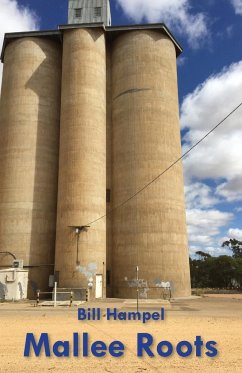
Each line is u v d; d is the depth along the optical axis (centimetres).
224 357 927
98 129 3666
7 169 3766
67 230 3300
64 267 3222
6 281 3088
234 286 7169
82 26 3928
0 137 3931
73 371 795
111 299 3175
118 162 3800
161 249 3456
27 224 3619
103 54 4000
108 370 805
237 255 8900
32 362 870
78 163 3456
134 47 4038
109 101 4134
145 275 3400
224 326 1455
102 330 1339
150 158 3672
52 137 3972
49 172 3853
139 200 3581
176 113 4006
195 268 7706
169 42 4194
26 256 3538
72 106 3650
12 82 4022
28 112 3906
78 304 2606
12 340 1134
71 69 3784
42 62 4122
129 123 3819
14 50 4150
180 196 3744
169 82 4016
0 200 3709
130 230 3541
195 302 2897
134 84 3919
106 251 3641
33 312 2053
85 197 3372
